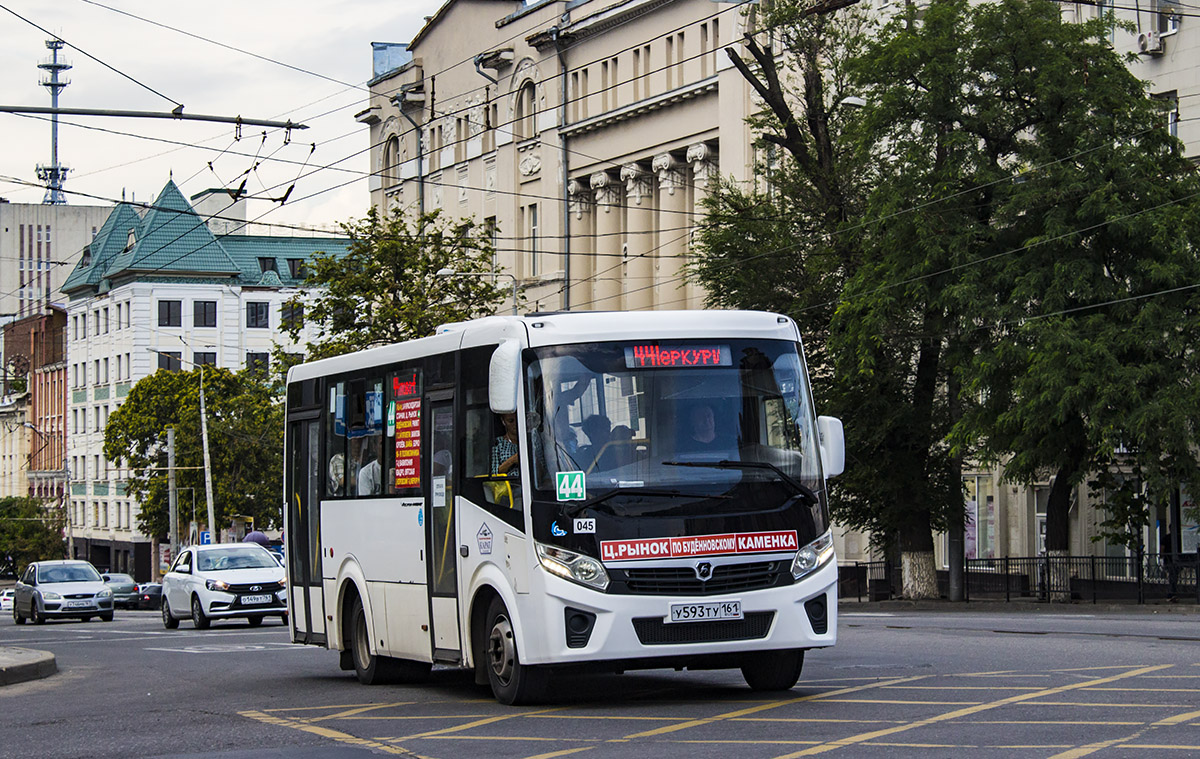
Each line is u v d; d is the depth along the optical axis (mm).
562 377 12820
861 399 37281
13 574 105000
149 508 74875
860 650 17594
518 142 63406
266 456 73625
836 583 12906
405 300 51531
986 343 33719
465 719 12383
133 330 94562
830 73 42750
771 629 12500
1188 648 16156
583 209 60375
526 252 63344
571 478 12516
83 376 104438
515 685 12969
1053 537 36469
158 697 15898
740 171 50438
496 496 13195
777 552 12609
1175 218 31141
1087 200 31531
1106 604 33469
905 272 34125
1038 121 33875
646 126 56156
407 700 14406
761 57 39469
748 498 12648
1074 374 31250
